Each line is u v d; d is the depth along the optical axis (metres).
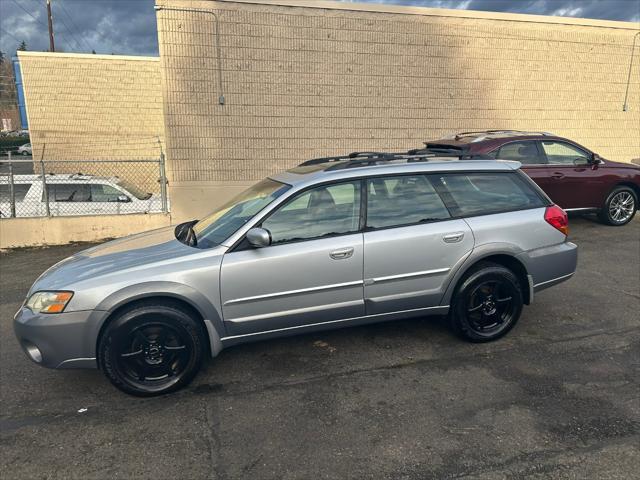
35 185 8.76
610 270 6.11
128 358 3.38
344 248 3.68
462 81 10.50
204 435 3.01
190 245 3.76
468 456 2.73
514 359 3.87
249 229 3.58
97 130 17.70
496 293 4.11
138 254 3.71
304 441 2.91
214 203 9.52
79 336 3.30
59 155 17.56
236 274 3.49
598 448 2.76
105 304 3.30
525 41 10.71
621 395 3.31
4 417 3.27
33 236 8.45
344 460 2.73
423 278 3.90
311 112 9.74
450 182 4.10
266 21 9.19
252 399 3.40
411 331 4.45
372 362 3.88
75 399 3.49
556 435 2.89
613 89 11.54
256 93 9.39
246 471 2.66
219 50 9.08
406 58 10.07
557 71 11.06
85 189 8.95
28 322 3.33
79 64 17.30
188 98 9.11
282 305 3.63
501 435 2.91
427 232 3.87
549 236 4.23
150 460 2.78
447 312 4.08
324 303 3.72
